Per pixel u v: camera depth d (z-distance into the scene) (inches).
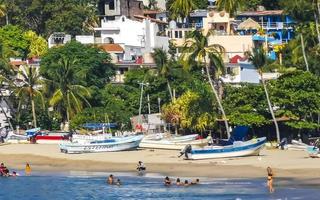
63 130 6579.7
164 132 6082.7
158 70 6565.0
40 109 6688.0
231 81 7273.6
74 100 6368.1
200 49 5812.0
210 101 5762.8
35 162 5137.8
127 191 3892.7
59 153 5413.4
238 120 5472.4
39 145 5940.0
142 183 4119.1
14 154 5452.8
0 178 4554.6
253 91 5570.9
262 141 4830.2
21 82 6963.6
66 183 4279.0
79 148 5369.1
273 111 5531.5
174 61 6643.7
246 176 4126.5
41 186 4217.5
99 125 6181.1
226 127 5497.1
